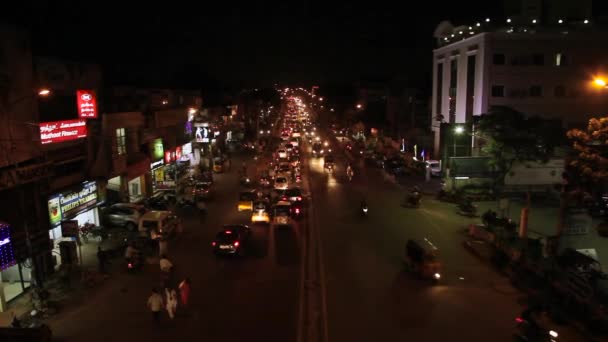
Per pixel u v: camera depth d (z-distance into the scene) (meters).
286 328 17.39
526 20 50.97
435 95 60.31
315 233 30.38
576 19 51.50
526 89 46.81
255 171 54.62
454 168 39.69
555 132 33.62
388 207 37.78
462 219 34.00
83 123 27.86
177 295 20.33
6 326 16.53
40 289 19.75
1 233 18.62
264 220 32.31
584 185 22.05
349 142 87.38
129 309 19.02
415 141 63.91
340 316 18.48
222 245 25.03
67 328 17.41
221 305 19.36
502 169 35.06
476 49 47.97
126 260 23.12
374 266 24.25
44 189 21.97
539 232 30.62
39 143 22.50
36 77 24.72
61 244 22.89
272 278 22.38
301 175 52.69
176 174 45.22
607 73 46.97
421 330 17.36
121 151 34.00
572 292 19.33
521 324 16.61
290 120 145.62
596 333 16.66
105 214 30.58
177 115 46.38
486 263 24.69
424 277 22.28
